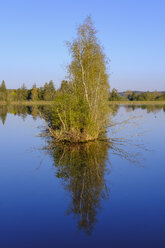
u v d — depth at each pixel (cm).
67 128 1828
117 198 782
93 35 1880
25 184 920
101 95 1978
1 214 680
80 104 1827
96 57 1909
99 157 1337
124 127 2688
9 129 2498
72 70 1856
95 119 1847
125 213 682
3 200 774
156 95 10825
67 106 1847
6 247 529
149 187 878
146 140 1872
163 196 796
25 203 751
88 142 1792
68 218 655
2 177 1005
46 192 838
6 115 4297
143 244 538
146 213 679
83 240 556
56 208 714
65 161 1254
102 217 659
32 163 1223
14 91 11638
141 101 9512
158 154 1402
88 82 1845
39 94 9338
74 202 755
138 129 2500
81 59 1859
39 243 546
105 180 955
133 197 789
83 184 912
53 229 603
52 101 2056
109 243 543
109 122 2316
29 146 1655
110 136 1953
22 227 613
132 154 1405
